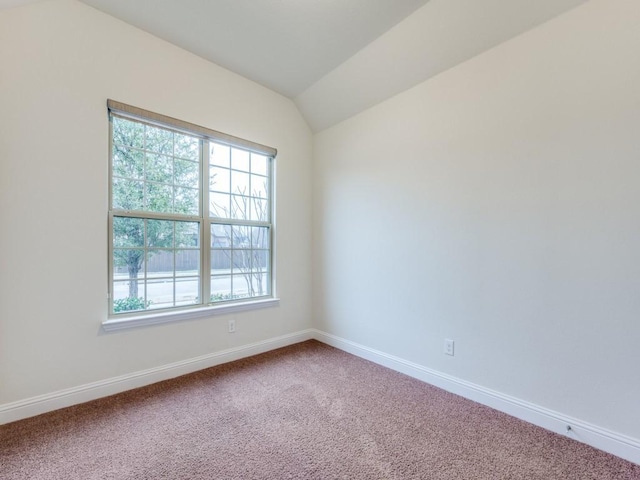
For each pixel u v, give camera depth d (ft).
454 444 5.44
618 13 5.04
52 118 6.32
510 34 6.21
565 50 5.59
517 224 6.29
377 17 6.90
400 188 8.59
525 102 6.13
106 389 7.01
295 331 11.12
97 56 6.85
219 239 9.32
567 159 5.62
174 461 4.97
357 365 9.00
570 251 5.62
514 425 6.01
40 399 6.23
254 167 10.15
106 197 7.02
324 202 11.09
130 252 7.64
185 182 8.57
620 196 5.09
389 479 4.64
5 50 5.85
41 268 6.23
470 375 7.07
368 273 9.51
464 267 7.18
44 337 6.28
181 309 8.39
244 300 9.81
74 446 5.28
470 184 7.04
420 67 7.70
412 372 8.23
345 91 9.48
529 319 6.14
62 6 6.42
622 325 5.09
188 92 8.30
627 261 5.04
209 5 6.64
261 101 9.98
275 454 5.16
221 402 6.82
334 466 4.90
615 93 5.10
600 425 5.30
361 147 9.72
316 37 7.64
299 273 11.23
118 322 7.10
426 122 7.92
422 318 8.04
